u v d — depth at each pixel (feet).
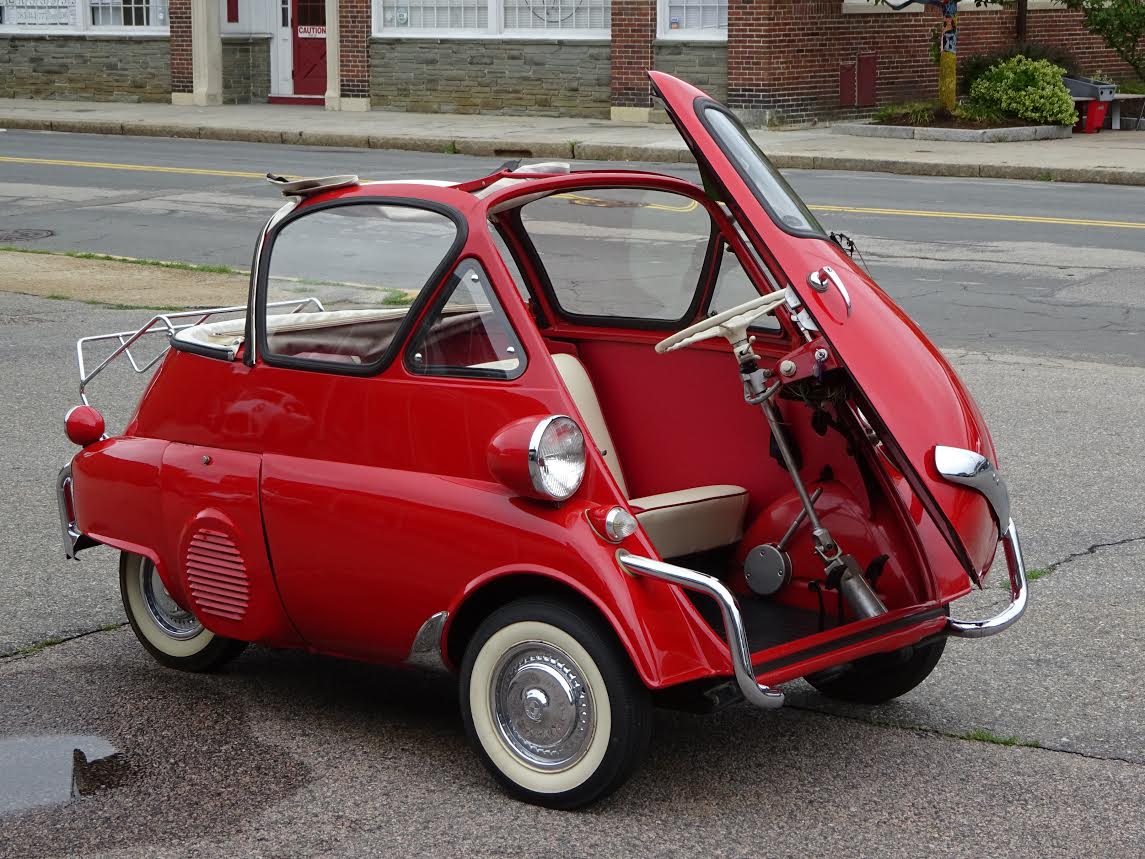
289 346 15.26
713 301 16.76
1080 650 17.76
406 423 14.33
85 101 106.52
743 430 16.49
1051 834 13.26
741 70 80.89
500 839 13.12
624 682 13.14
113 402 29.76
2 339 35.37
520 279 17.67
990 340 35.04
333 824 13.43
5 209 58.70
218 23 102.27
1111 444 26.50
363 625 14.66
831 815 13.61
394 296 14.64
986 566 14.07
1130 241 48.57
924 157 69.77
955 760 14.85
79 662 17.49
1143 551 21.13
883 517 15.28
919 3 81.76
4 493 24.00
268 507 15.03
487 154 78.02
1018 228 51.42
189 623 17.02
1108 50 100.17
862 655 14.08
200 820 13.52
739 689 13.48
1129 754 14.99
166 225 54.49
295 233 15.34
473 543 13.67
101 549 21.67
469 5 92.17
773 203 14.64
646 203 16.76
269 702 16.34
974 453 13.82
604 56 87.56
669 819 13.51
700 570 16.31
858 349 13.84
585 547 13.15
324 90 101.30
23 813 13.67
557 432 13.21
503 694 13.89
